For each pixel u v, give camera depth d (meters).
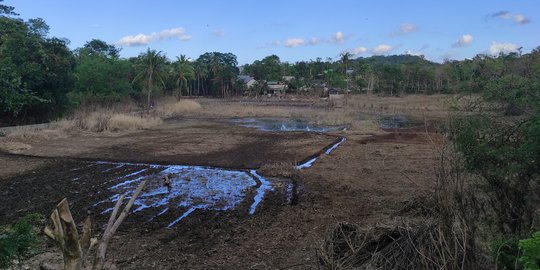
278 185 13.06
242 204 10.91
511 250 4.50
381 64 88.62
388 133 26.17
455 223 4.53
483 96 5.41
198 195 11.88
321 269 5.42
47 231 3.37
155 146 20.94
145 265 6.80
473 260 4.50
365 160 16.75
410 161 16.17
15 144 19.53
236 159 17.55
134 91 48.19
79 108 33.59
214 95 84.94
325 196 11.43
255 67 103.00
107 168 15.70
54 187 12.63
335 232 5.88
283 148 20.41
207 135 25.73
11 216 9.80
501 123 5.14
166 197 11.63
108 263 6.79
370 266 4.90
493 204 5.10
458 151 5.20
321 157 17.72
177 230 8.77
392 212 9.41
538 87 4.97
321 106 56.56
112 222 3.66
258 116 43.06
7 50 24.03
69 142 21.88
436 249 4.48
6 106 21.56
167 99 55.91
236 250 7.49
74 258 3.23
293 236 8.19
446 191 4.86
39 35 27.50
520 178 4.97
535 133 4.66
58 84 27.36
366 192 11.73
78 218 9.67
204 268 6.66
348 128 30.88
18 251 4.28
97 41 70.31
